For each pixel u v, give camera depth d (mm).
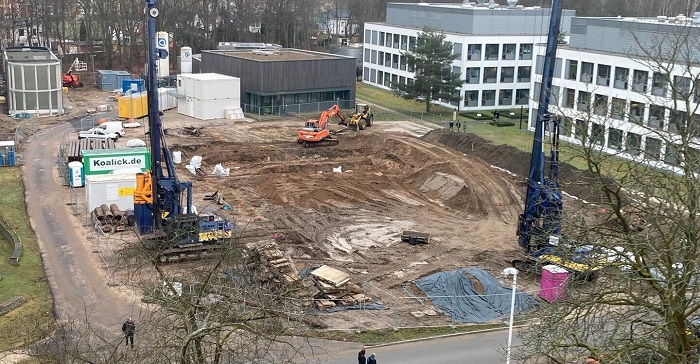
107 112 89812
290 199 54656
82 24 140125
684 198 22094
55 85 85562
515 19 98812
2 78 100750
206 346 25719
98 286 37969
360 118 80375
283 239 46062
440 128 79812
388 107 98312
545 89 41312
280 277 36281
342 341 32781
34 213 49906
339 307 36250
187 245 41438
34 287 37656
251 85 89625
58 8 131750
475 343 33250
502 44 98000
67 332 30234
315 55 100438
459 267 42406
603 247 23750
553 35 40625
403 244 46312
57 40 134875
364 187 58812
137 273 37625
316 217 51031
